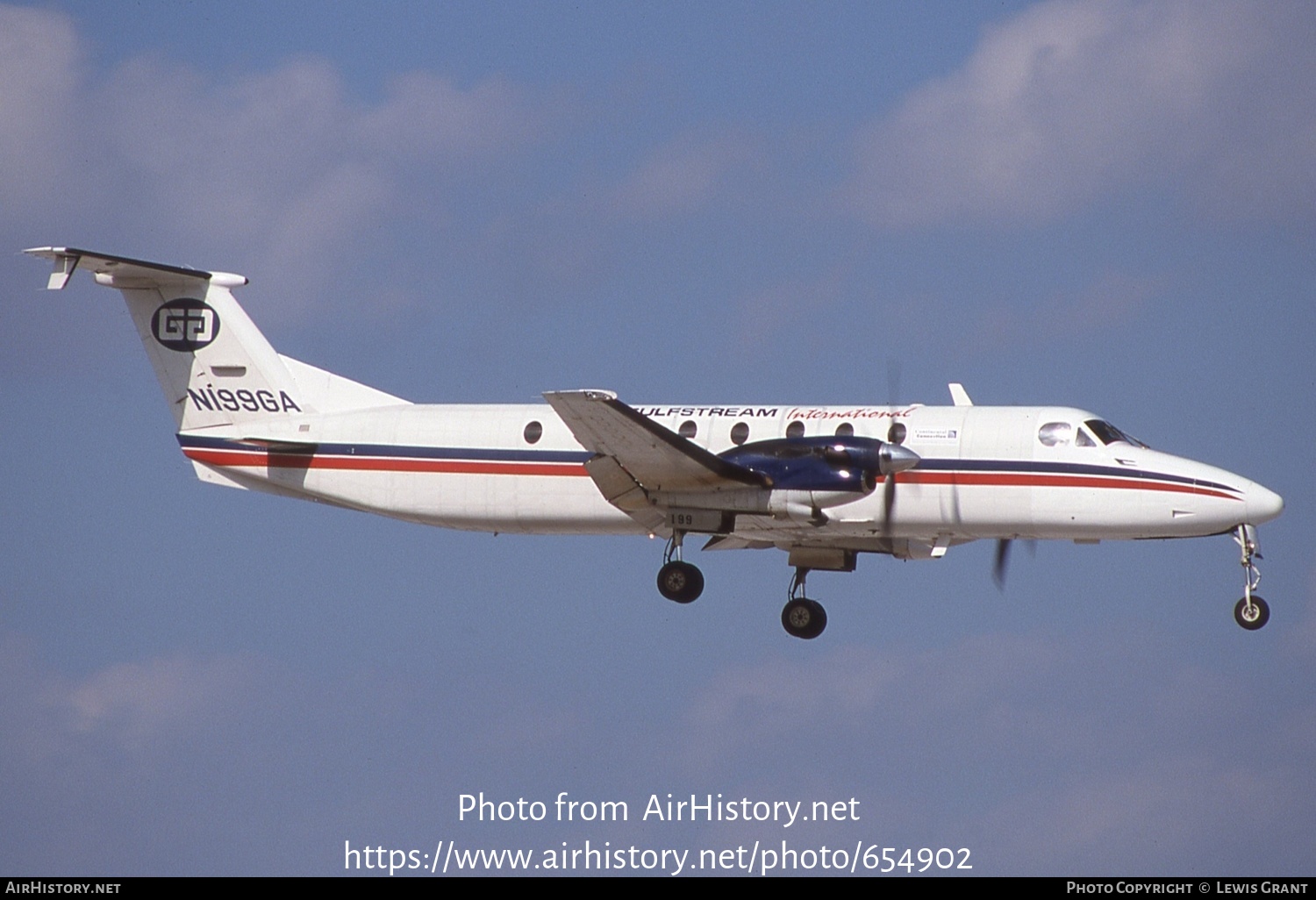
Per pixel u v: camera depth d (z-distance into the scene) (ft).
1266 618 258.98
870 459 256.11
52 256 287.69
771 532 275.39
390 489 290.76
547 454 281.33
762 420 274.36
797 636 284.82
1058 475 261.65
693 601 272.72
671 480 263.08
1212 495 256.11
